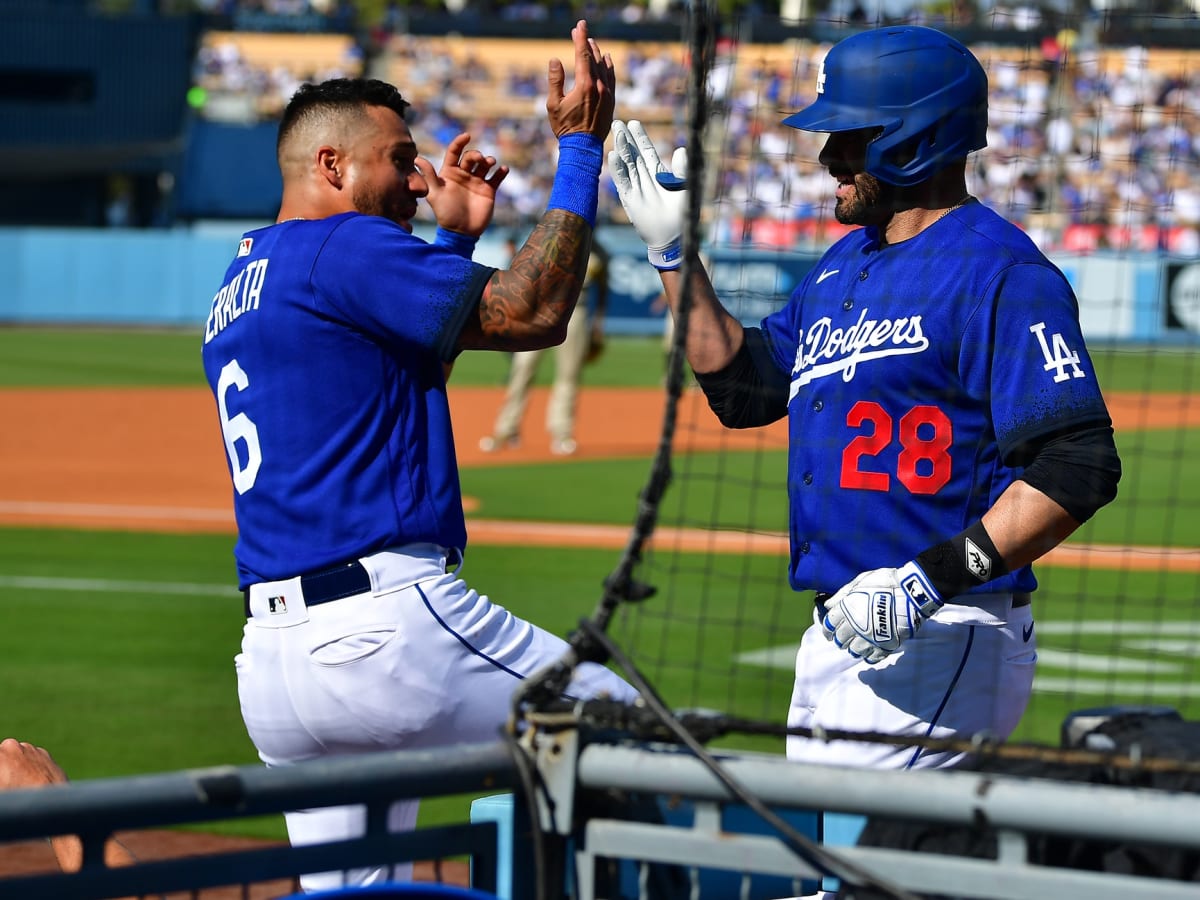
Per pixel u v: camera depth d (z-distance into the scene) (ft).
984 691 35.68
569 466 168.14
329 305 33.78
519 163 439.63
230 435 35.19
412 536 33.91
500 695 34.40
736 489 150.71
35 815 21.76
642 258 384.68
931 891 23.79
